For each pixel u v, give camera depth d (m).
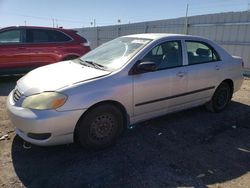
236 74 5.54
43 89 3.36
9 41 7.61
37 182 2.99
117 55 4.19
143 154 3.67
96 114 3.56
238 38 10.94
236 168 3.42
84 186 2.95
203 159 3.60
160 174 3.21
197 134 4.38
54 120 3.22
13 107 3.44
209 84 4.97
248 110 5.70
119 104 3.77
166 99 4.31
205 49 5.01
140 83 3.89
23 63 7.79
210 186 3.03
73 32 8.56
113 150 3.75
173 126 4.67
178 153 3.73
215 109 5.39
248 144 4.11
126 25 16.61
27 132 3.29
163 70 4.21
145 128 4.54
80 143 3.59
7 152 3.60
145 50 4.07
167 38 4.43
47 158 3.49
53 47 8.07
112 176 3.14
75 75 3.67
